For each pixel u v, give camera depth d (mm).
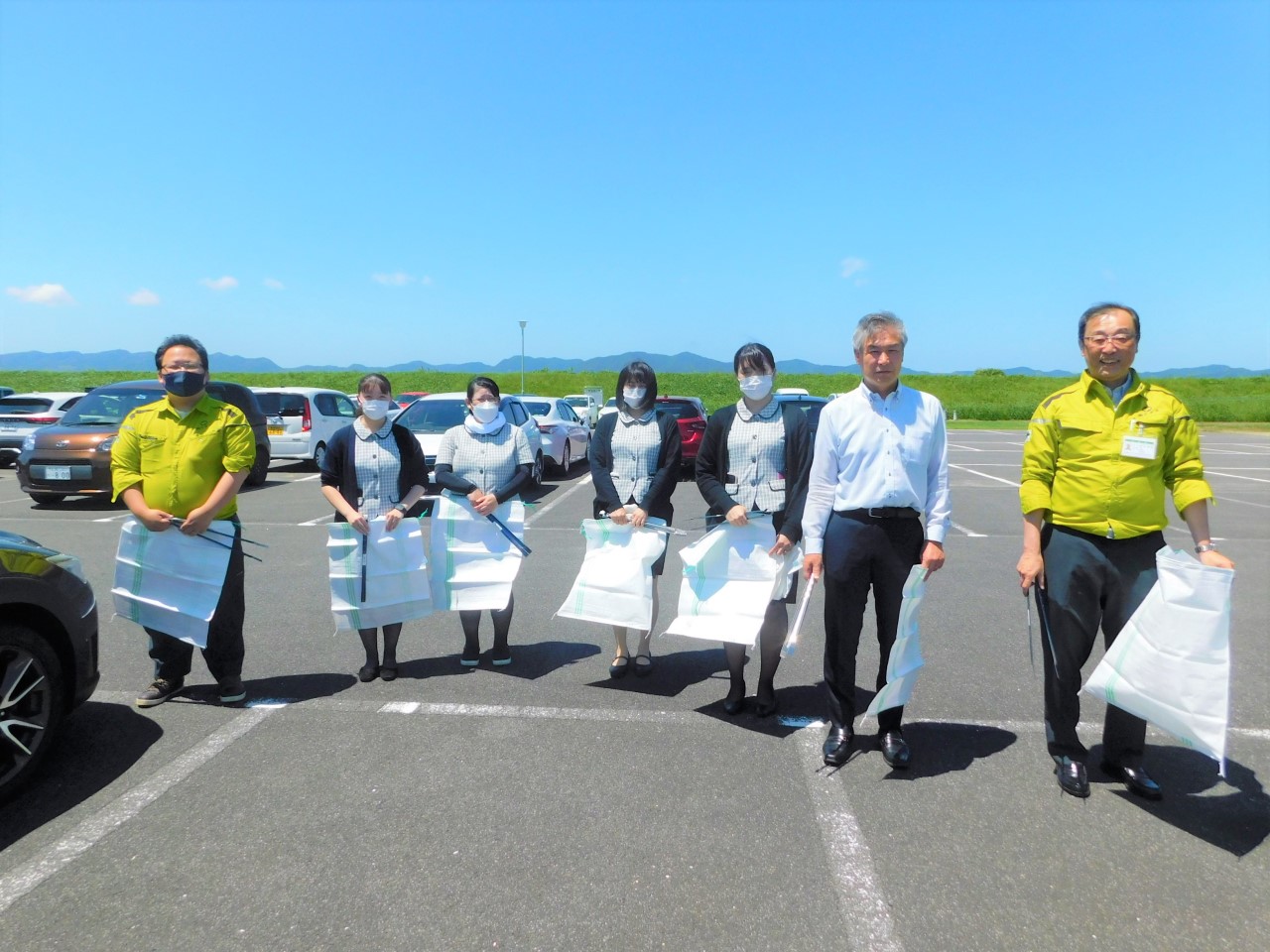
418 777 3395
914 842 2943
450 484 4656
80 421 11531
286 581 6898
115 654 5000
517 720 4012
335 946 2373
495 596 4676
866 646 5391
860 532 3502
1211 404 42344
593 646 5262
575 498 12391
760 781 3393
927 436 3475
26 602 3305
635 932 2438
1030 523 3412
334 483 4617
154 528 3936
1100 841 2965
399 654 5039
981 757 3662
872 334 3426
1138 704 3096
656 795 3264
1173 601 3025
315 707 4160
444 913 2518
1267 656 5043
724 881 2697
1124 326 3166
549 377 64000
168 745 3699
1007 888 2674
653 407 4633
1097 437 3229
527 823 3041
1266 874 2768
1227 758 3676
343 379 62094
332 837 2936
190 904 2557
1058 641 3334
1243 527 10227
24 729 3289
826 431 3598
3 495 12508
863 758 3646
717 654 5133
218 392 12875
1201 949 2385
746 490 4055
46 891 2623
